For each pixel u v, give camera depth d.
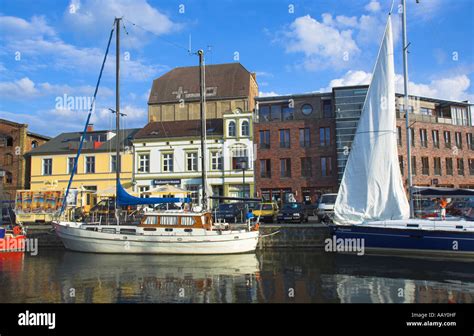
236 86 51.94
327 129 40.81
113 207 27.75
